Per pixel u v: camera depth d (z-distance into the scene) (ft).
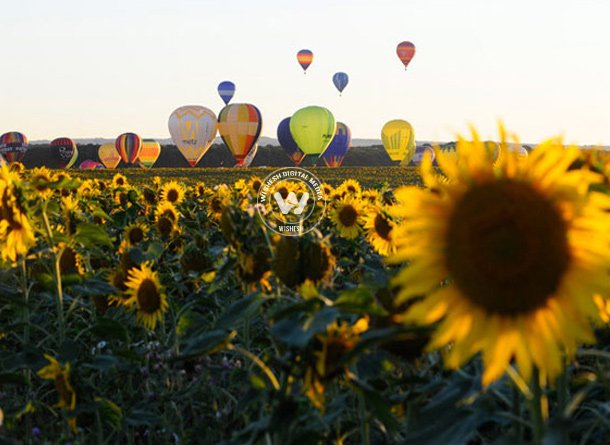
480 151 7.89
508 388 10.55
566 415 7.87
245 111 247.29
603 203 7.60
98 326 17.81
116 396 19.08
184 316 15.21
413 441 9.02
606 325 13.83
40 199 17.87
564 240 7.62
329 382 9.95
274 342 10.94
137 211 42.11
